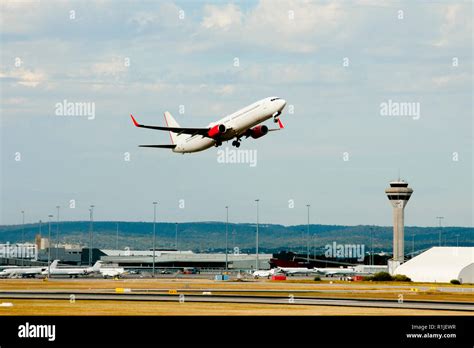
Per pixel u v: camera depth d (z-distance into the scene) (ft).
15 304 344.28
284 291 489.26
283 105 483.51
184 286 579.89
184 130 514.68
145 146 578.66
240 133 502.38
